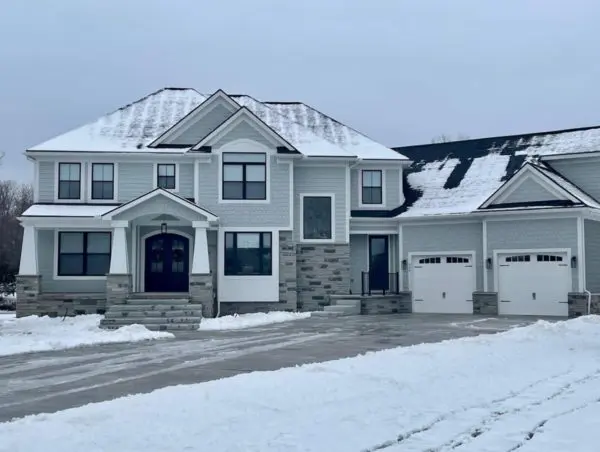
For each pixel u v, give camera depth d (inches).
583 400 394.0
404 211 1246.9
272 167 1145.4
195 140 1194.0
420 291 1220.5
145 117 1282.0
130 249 1127.6
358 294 1216.8
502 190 1133.1
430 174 1339.8
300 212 1187.9
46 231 1149.7
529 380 456.8
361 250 1269.7
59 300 1111.6
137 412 358.0
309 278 1184.2
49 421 344.8
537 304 1098.1
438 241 1206.3
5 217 2298.2
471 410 364.8
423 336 786.8
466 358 544.4
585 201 1081.4
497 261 1136.2
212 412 357.1
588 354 582.9
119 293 1026.1
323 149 1200.2
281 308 1135.0
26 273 1103.0
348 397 393.1
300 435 312.8
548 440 305.7
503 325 912.3
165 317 973.8
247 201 1138.7
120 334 813.9
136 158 1162.0
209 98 1189.7
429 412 357.4
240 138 1143.6
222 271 1124.5
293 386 424.8
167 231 1155.9
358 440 304.3
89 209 1135.0
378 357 551.2
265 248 1139.9
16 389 470.0
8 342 753.0
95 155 1154.0
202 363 585.6
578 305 1050.7
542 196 1101.7
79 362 607.8
